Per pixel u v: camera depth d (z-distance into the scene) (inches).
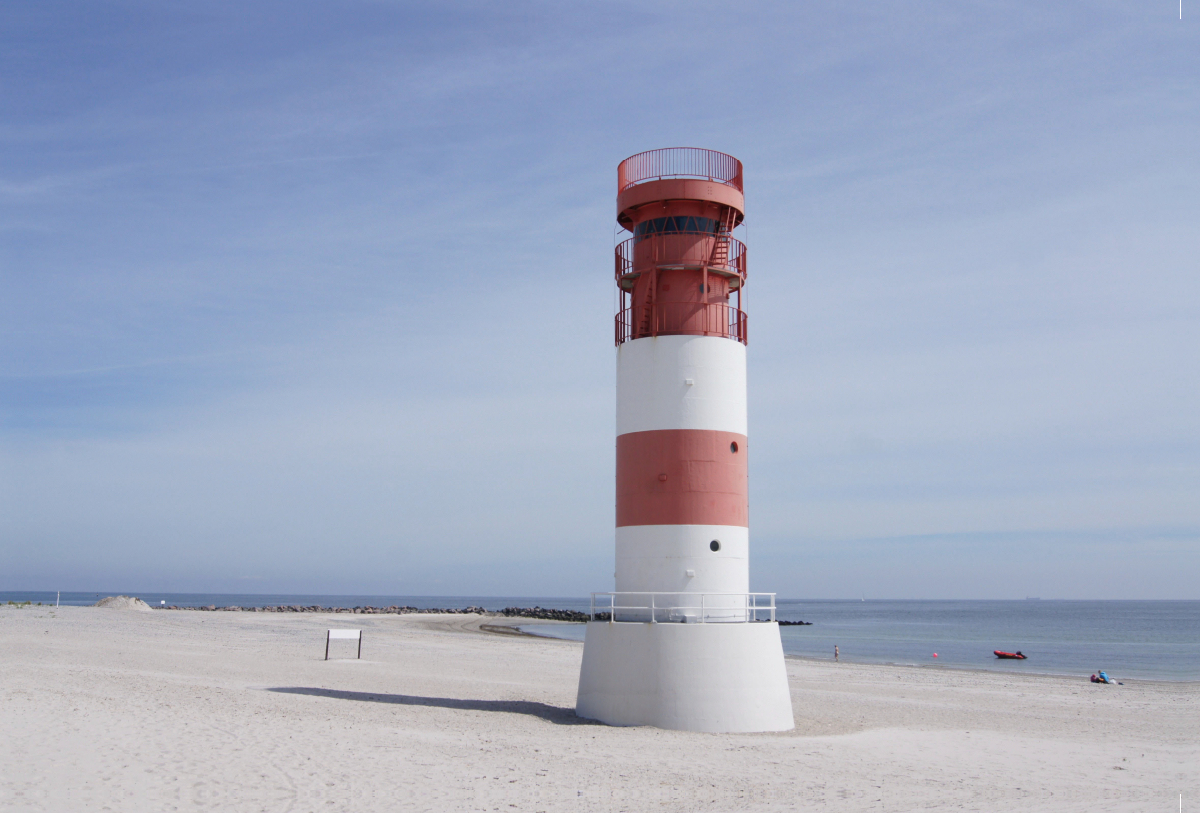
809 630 4271.7
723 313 835.4
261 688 963.3
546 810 482.3
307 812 454.3
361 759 576.1
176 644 1551.4
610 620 796.0
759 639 766.5
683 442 796.0
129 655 1263.5
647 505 796.6
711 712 738.8
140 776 498.6
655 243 829.8
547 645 2155.5
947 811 499.8
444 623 3440.0
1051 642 3262.8
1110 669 2130.9
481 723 762.8
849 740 741.9
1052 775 630.5
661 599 780.6
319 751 591.5
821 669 1720.0
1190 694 1407.5
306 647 1653.5
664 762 613.6
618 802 504.7
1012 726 935.7
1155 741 852.6
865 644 3024.1
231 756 559.2
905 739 768.9
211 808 451.5
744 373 839.1
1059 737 856.9
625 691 759.7
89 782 479.8
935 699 1205.7
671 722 737.6
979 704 1162.0
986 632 4109.3
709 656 747.4
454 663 1477.6
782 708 771.4
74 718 645.9
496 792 514.3
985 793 556.1
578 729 735.7
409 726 726.5
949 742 766.5
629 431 820.0
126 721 648.4
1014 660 2364.7
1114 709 1158.3
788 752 668.1
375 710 818.2
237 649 1526.8
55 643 1387.8
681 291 826.8
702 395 805.2
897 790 555.5
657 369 810.8
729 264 844.0
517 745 656.4
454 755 608.4
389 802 480.4
